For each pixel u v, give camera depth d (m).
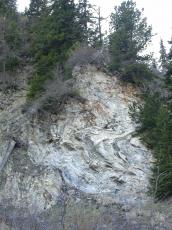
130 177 23.38
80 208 18.17
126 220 13.96
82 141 25.56
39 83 27.58
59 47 30.14
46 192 23.81
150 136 24.30
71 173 24.22
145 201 20.89
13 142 26.69
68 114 27.03
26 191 24.20
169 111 24.05
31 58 32.53
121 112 26.97
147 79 28.55
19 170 25.38
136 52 28.78
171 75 24.77
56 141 26.06
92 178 23.81
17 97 30.08
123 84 28.67
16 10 40.56
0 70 31.48
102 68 29.27
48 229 11.66
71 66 28.75
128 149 24.61
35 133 26.91
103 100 27.58
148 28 29.47
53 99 27.17
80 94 27.72
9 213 13.17
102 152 24.72
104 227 12.53
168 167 20.42
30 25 36.09
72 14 31.31
